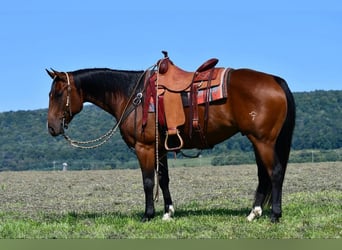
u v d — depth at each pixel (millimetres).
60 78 10250
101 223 9969
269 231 8766
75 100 10336
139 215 10898
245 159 43844
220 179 21422
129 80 10227
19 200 15562
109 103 10336
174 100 9617
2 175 29078
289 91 9281
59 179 24750
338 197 13227
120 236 8828
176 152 9945
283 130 9234
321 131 64062
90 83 10328
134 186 19859
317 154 45625
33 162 58375
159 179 10352
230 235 8578
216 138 9633
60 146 65000
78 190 18734
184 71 9867
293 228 8883
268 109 9070
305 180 19312
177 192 16609
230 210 11203
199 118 9492
